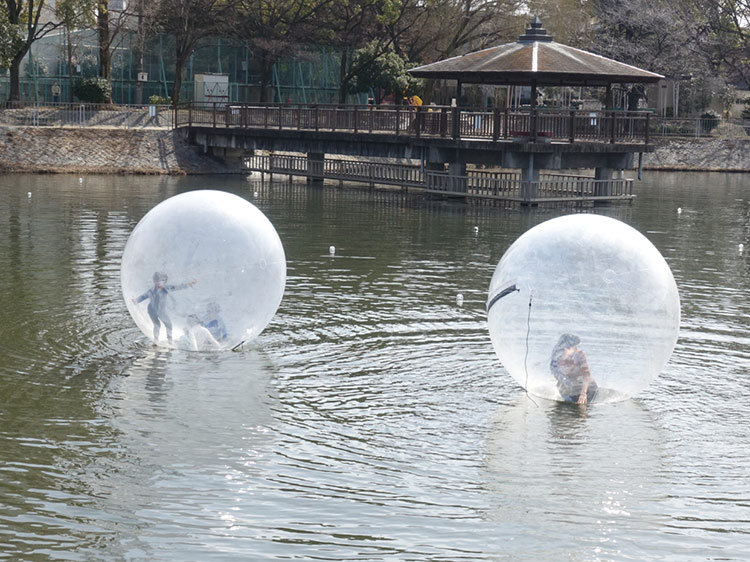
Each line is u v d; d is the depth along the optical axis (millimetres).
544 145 34312
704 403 11555
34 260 20062
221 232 12578
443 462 9680
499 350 11008
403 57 62094
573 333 10773
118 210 30141
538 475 9391
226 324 12812
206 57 65812
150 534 8180
